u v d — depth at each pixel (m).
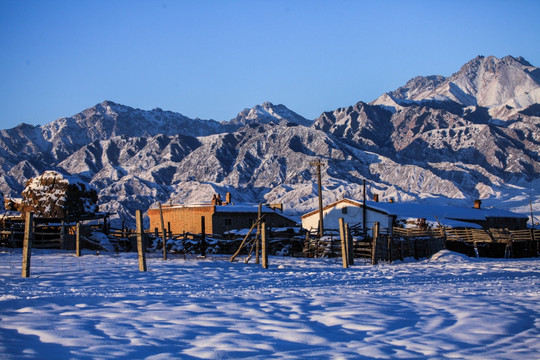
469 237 52.59
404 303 14.17
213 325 11.09
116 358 8.48
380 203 73.75
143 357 8.56
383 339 10.02
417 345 9.57
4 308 12.93
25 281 19.34
